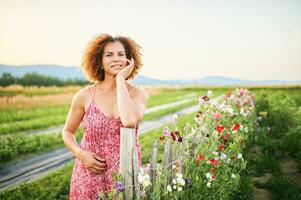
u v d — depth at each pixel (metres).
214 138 5.20
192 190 3.98
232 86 95.12
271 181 6.86
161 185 3.37
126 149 2.77
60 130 15.77
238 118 8.78
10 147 10.69
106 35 3.28
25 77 58.12
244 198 5.93
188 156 4.00
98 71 3.31
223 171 4.79
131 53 3.42
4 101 23.52
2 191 7.27
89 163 3.08
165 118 20.91
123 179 2.78
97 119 3.13
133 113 2.96
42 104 25.98
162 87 93.19
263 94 28.56
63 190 6.91
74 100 3.26
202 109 6.50
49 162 10.05
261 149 9.32
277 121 12.23
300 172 7.70
